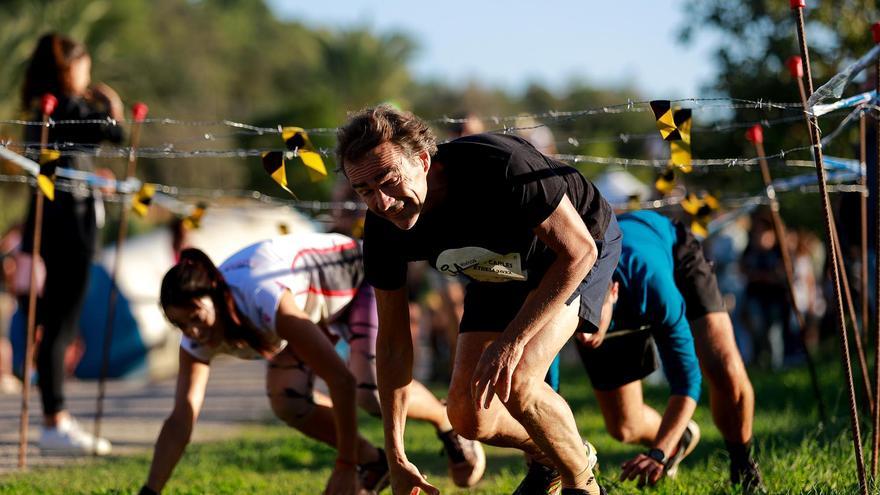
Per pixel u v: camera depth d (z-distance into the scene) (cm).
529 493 1095
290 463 1677
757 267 3094
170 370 3588
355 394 1195
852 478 1181
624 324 1201
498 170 870
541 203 873
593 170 5603
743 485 1243
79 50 1648
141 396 2727
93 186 1722
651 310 1184
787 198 3002
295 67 15012
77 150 1606
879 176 1060
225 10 15675
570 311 940
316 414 1321
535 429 941
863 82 1692
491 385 883
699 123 2989
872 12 2706
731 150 2941
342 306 1309
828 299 3077
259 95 14288
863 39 2697
